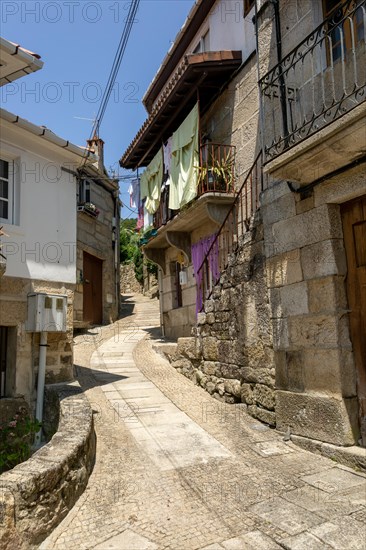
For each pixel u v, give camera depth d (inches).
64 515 125.6
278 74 198.5
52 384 248.1
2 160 242.1
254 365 215.9
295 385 188.7
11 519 106.0
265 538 111.8
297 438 181.6
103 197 580.7
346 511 123.6
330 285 174.6
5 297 229.3
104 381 279.4
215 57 305.7
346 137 149.0
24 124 232.5
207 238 345.4
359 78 171.5
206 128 365.1
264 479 148.3
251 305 220.8
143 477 151.6
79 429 157.2
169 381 281.9
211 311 260.7
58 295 247.0
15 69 205.5
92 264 547.5
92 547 110.3
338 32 189.6
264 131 226.2
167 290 445.7
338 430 165.5
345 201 176.9
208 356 261.9
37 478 115.0
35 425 219.0
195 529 117.6
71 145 259.9
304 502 130.3
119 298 651.5
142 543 111.4
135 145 411.8
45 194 257.0
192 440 186.4
